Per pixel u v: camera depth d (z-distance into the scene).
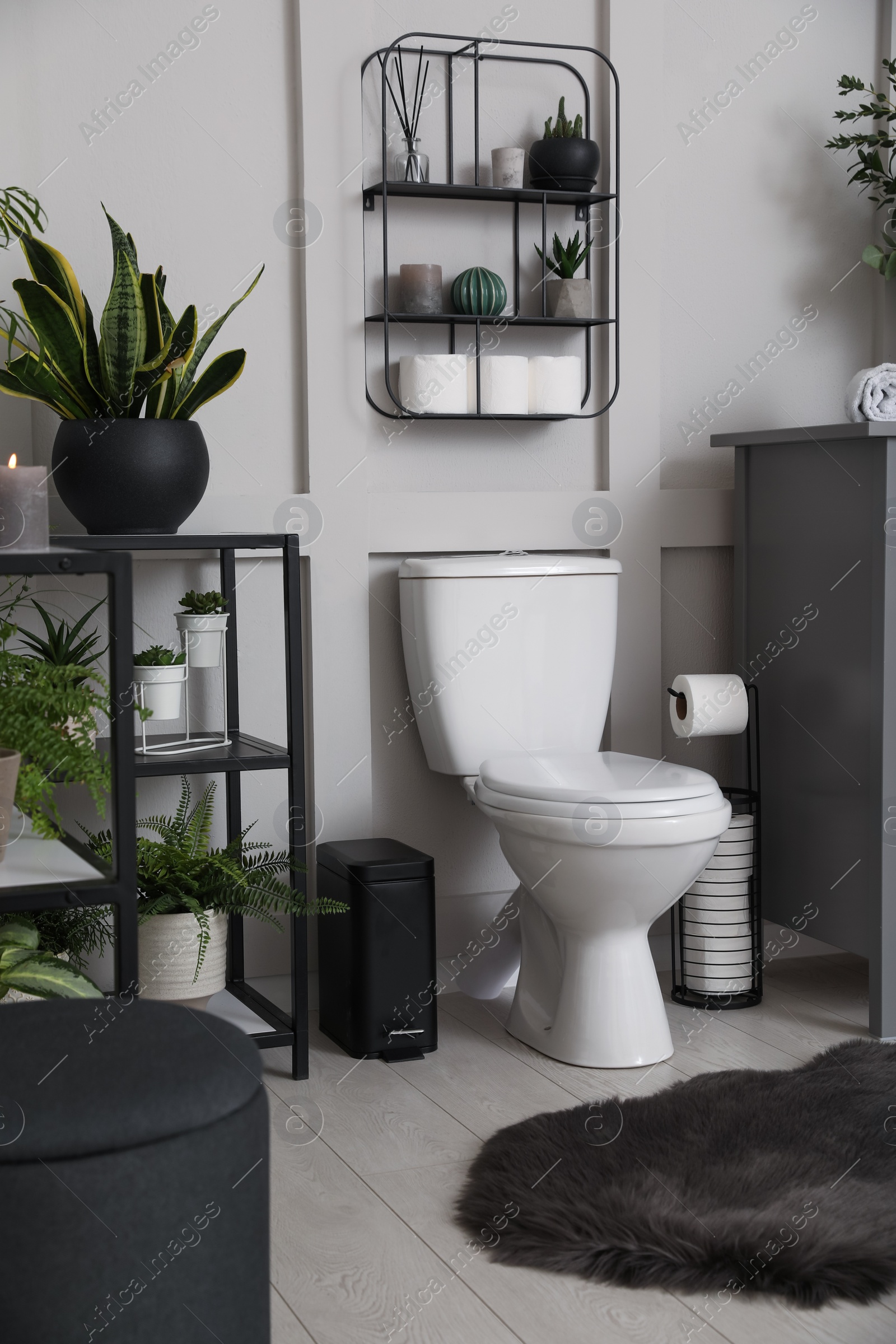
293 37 2.28
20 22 2.11
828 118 2.72
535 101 2.49
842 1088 1.92
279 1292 1.43
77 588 2.18
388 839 2.33
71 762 1.41
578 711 2.35
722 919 2.38
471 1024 2.32
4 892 1.33
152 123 2.21
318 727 2.37
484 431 2.49
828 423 2.78
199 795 2.32
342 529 2.37
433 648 2.28
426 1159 1.75
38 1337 0.98
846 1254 1.44
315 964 2.40
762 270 2.70
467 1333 1.35
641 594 2.61
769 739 2.51
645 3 2.52
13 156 2.12
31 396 1.95
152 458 1.93
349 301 2.34
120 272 1.88
